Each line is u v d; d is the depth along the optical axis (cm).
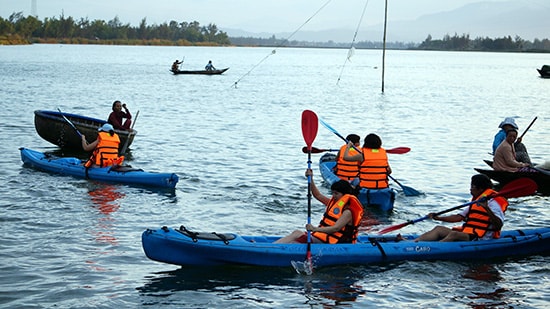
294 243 801
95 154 1283
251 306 685
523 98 3706
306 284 747
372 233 968
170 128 2109
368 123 2412
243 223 996
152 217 1012
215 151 1677
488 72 7431
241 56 12119
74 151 1648
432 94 3916
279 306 687
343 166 1148
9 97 2975
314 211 1078
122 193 1160
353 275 776
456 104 3262
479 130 2239
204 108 2812
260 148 1745
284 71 6788
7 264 785
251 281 753
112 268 785
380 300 707
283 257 784
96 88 3700
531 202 1173
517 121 2542
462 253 836
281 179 1338
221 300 699
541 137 2070
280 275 771
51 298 691
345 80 5312
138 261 812
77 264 793
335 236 811
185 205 1094
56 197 1116
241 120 2394
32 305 671
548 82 5431
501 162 1273
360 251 805
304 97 3528
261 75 5831
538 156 1730
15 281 734
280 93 3775
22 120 2166
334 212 812
